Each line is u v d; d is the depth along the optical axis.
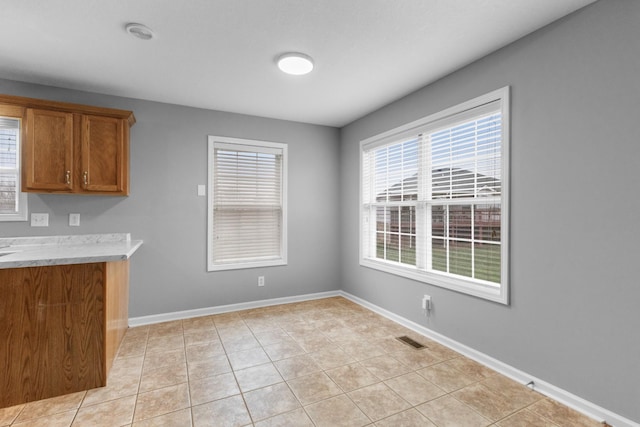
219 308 3.63
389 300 3.46
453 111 2.66
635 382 1.65
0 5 1.79
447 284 2.73
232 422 1.77
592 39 1.80
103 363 2.13
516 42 2.19
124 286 2.94
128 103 3.22
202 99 3.29
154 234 3.33
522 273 2.17
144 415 1.83
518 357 2.20
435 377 2.24
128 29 2.03
